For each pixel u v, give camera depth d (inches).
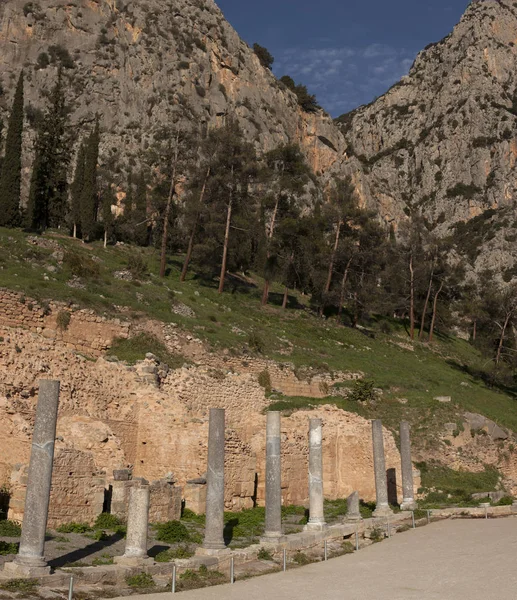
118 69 6584.6
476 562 847.1
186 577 687.7
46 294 1674.5
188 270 3302.2
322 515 1032.2
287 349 2378.2
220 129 3223.4
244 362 1968.5
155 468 1178.0
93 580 606.9
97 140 3617.1
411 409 1894.7
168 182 3339.1
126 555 676.7
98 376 1225.4
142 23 6904.5
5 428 906.7
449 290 4188.0
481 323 4089.6
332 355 2522.1
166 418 1201.4
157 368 1354.6
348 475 1544.0
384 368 2568.9
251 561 813.9
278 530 898.1
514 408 2519.7
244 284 3459.6
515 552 912.9
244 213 3309.5
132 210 3769.7
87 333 1658.5
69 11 6875.0
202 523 978.7
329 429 1563.7
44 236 2928.2
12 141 2977.4
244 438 1525.6
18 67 6437.0
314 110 7795.3
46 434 625.0
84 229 3314.5
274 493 910.4
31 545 590.2
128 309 1905.8
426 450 1728.6
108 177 4220.0
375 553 940.0
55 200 3351.4
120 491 903.1
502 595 651.5
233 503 1170.0
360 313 3513.8
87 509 852.0
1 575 567.5
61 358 1185.4
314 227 3459.6
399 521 1239.5
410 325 3700.8
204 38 7052.2
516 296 3577.8
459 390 2511.1
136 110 6279.5
